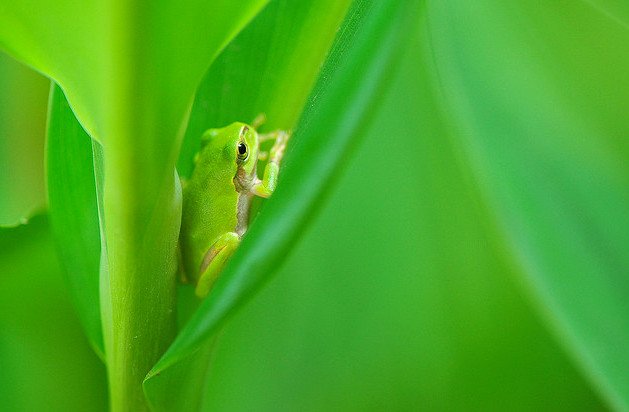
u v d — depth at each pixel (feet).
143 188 0.77
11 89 1.02
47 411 0.98
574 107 0.93
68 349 0.99
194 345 0.77
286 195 0.75
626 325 0.85
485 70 0.93
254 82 0.90
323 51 0.88
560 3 0.96
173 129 0.76
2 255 0.95
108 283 0.82
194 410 0.85
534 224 0.87
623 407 0.83
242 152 0.99
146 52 0.70
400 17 0.76
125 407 0.84
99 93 0.73
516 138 0.90
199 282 0.95
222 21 0.69
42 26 0.69
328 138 0.74
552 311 0.85
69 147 0.89
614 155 0.91
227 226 0.98
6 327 0.98
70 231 0.90
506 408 1.02
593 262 0.87
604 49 0.95
